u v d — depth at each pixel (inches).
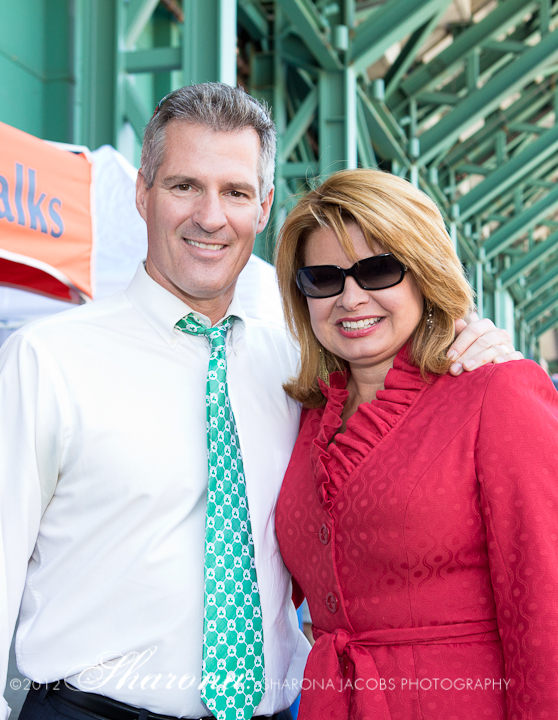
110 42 205.3
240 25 314.3
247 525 59.6
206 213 58.9
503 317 831.7
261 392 66.4
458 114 450.0
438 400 54.3
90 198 114.1
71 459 56.7
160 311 61.1
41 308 154.9
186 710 55.0
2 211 95.9
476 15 468.4
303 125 293.3
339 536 54.5
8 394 56.0
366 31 284.8
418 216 56.6
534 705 44.2
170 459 57.4
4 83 212.2
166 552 56.0
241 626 56.6
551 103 630.5
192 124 59.5
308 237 61.2
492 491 48.3
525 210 697.6
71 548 56.7
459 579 50.7
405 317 57.4
